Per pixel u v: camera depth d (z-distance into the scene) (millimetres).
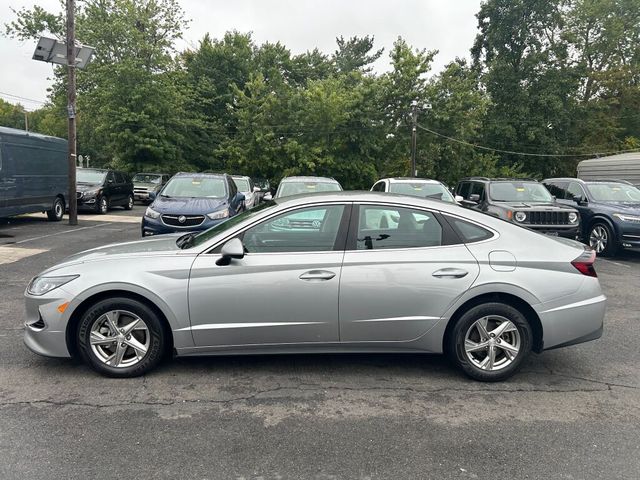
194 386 4066
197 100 39000
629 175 17609
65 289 4051
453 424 3525
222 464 3000
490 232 4254
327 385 4137
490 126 39625
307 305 4047
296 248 4145
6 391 3922
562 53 39438
